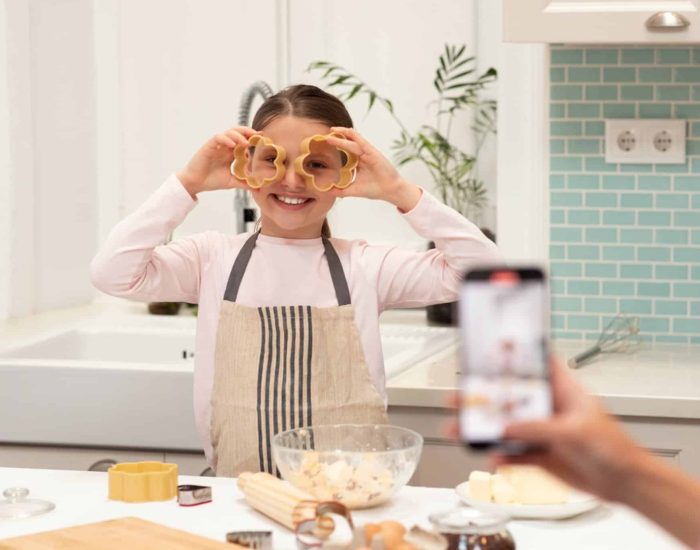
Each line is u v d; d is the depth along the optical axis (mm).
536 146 2682
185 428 2215
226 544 1234
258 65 3152
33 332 2754
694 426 2082
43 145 3088
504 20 2350
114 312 3164
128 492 1521
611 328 2672
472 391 772
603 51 2623
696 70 2592
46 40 3080
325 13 3100
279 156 1858
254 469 1824
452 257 1964
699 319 2635
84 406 2252
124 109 3279
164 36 3229
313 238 1990
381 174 1914
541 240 2695
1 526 1403
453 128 3029
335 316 1886
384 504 1508
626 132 2625
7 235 2951
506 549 1217
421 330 2801
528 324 780
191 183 1960
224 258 1972
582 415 745
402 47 3055
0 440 2297
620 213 2652
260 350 1856
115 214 3307
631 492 765
